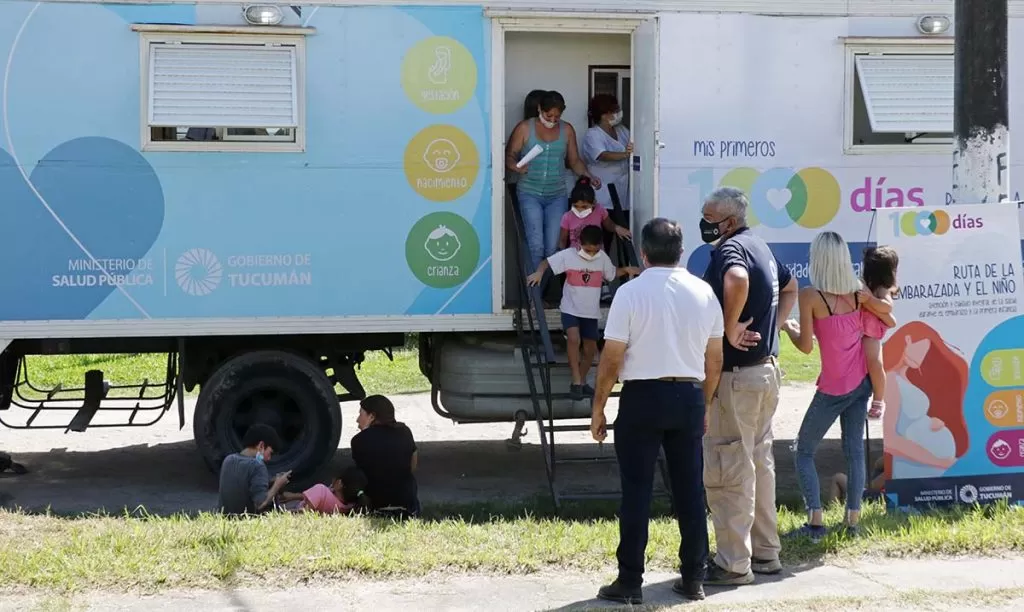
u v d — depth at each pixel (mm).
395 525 15219
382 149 18438
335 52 18281
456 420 19484
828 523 15453
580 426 18094
